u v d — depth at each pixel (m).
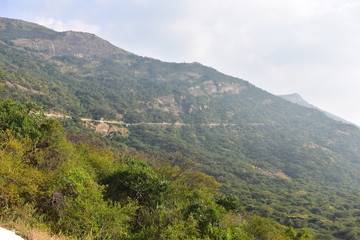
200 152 124.75
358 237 52.72
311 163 138.25
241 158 140.75
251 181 102.50
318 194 97.31
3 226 8.09
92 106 132.12
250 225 23.91
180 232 13.29
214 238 15.28
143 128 139.62
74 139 61.28
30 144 16.64
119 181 21.62
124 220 14.09
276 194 87.38
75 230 11.19
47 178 13.46
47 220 11.56
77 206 12.15
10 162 12.12
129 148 94.00
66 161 18.23
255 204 71.31
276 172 128.50
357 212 74.44
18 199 10.65
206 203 21.72
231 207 26.12
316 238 51.97
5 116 19.20
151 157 72.12
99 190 15.24
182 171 34.09
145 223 16.23
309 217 66.44
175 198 22.77
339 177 129.62
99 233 11.81
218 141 165.50
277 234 24.47
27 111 23.20
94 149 38.91
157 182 22.45
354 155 179.62
